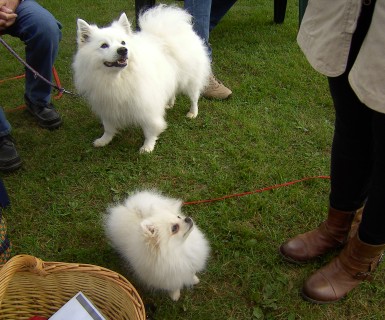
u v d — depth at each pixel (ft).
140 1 13.29
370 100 4.21
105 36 8.52
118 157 9.88
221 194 8.66
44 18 9.56
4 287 4.84
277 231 7.84
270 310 6.51
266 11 20.04
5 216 8.19
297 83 13.08
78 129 10.92
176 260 6.21
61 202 8.60
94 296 5.98
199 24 11.44
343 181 6.18
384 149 4.66
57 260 7.39
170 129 10.88
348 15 4.27
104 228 7.81
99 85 8.90
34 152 10.03
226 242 7.63
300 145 10.24
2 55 15.42
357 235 5.96
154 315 6.49
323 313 6.41
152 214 6.54
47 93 10.68
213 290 6.84
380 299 6.59
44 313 6.06
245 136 10.52
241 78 13.62
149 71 9.16
